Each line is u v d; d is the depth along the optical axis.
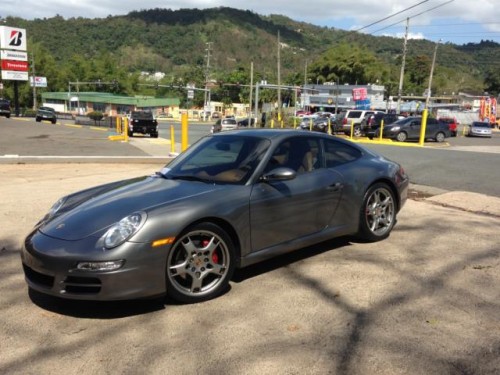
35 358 3.19
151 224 3.71
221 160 4.75
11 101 107.50
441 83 141.12
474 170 12.76
